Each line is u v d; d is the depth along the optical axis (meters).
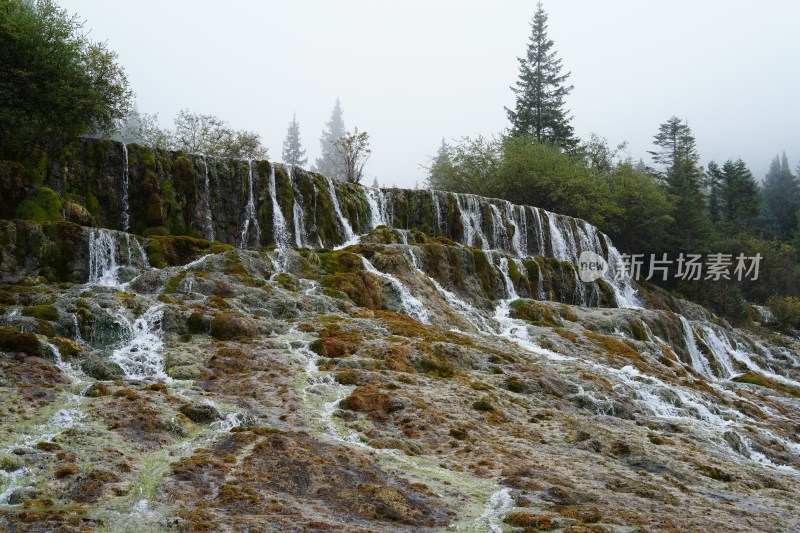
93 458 11.54
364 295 26.42
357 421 14.88
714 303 59.66
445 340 22.61
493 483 12.04
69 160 30.33
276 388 16.55
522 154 57.22
